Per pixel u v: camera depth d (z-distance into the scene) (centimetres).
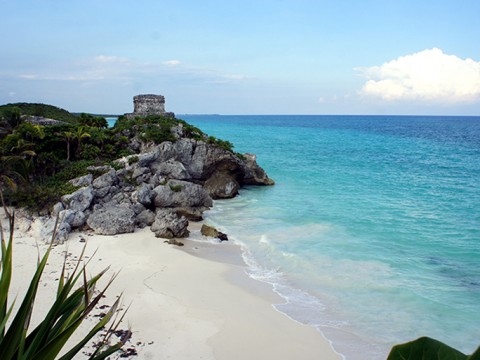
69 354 464
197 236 2942
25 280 1992
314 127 19488
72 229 2948
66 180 3478
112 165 3778
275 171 5772
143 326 1645
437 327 1652
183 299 1897
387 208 3616
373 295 1941
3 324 431
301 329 1655
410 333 1614
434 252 2498
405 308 1812
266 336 1602
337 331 1639
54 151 3978
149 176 3866
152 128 4669
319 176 5378
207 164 4547
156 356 1450
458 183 4853
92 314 1702
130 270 2231
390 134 14000
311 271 2230
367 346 1534
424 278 2120
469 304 1836
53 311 479
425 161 6831
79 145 4088
